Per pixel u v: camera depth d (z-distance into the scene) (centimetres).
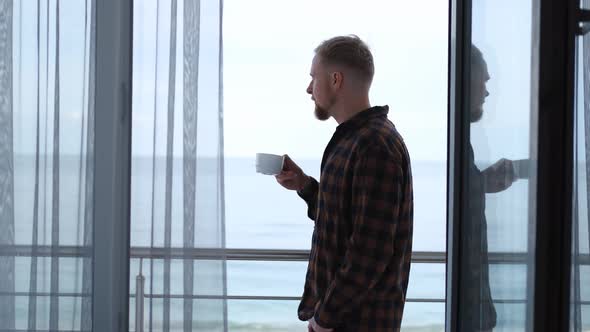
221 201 241
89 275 240
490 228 197
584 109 186
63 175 238
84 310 240
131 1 238
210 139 240
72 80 238
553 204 146
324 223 219
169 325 242
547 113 145
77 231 239
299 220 1627
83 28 237
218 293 243
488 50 199
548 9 144
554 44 144
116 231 240
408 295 1228
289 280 1245
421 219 1694
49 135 238
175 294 242
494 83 191
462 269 233
